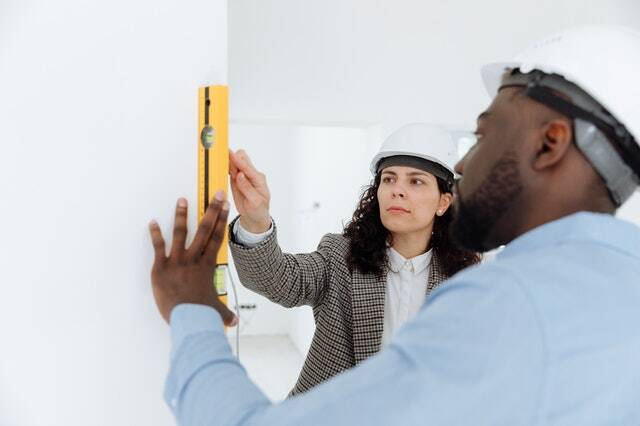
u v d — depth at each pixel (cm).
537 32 387
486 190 67
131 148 92
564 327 51
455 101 380
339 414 51
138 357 95
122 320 94
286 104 358
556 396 50
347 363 139
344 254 144
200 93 92
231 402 58
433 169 140
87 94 90
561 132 61
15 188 89
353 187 409
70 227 91
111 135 91
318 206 499
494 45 383
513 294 52
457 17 376
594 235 60
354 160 408
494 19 382
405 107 373
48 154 89
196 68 95
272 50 354
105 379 94
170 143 94
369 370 53
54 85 89
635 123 59
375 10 365
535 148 63
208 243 83
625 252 60
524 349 50
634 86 60
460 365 50
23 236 90
